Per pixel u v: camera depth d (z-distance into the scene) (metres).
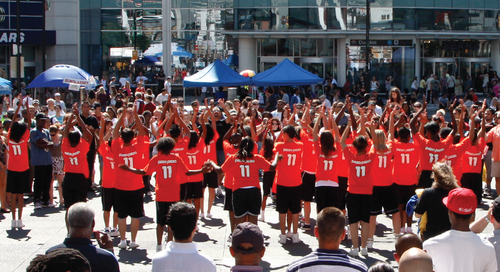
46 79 17.52
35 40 33.19
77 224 3.91
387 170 7.83
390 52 32.16
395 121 10.55
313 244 8.10
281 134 8.99
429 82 30.41
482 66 33.06
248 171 7.39
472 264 4.21
